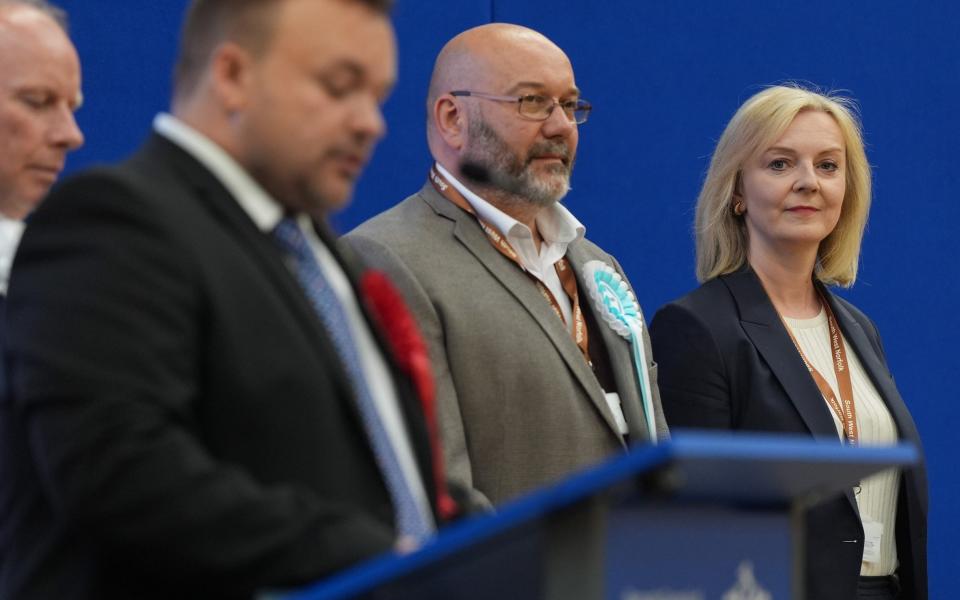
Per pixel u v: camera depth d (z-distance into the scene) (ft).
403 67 53.52
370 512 19.88
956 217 60.59
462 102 38.70
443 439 33.78
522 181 38.01
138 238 18.78
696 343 41.52
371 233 36.88
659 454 14.43
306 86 20.31
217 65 20.63
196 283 18.97
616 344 38.06
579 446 35.42
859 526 40.24
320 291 21.24
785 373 41.24
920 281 60.23
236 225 20.10
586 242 40.52
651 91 57.88
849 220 45.24
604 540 15.23
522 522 14.87
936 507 59.77
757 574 16.83
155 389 18.02
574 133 39.17
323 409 19.56
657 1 58.13
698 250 45.09
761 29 59.00
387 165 53.01
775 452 15.17
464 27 54.49
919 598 41.65
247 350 19.16
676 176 57.88
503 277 36.52
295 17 20.36
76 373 17.88
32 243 19.08
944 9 60.85
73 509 17.58
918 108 60.44
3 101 29.91
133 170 19.99
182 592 18.60
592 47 57.41
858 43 59.93
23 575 18.88
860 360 43.52
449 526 22.58
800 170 43.47
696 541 16.20
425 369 22.61
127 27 48.11
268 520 17.78
